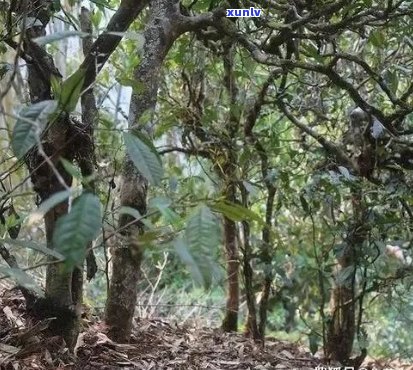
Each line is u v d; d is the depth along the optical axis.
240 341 2.34
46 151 1.45
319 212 2.63
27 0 1.43
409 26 1.92
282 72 2.02
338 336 2.25
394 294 2.83
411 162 2.01
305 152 2.26
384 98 2.27
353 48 2.39
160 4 1.77
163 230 1.10
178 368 1.83
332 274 2.31
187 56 2.31
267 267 2.33
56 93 1.10
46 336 1.59
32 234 2.54
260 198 2.52
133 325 2.23
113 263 1.85
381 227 2.06
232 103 2.21
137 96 1.73
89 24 1.65
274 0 2.01
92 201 0.74
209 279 0.75
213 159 2.33
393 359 2.64
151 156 0.97
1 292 2.03
